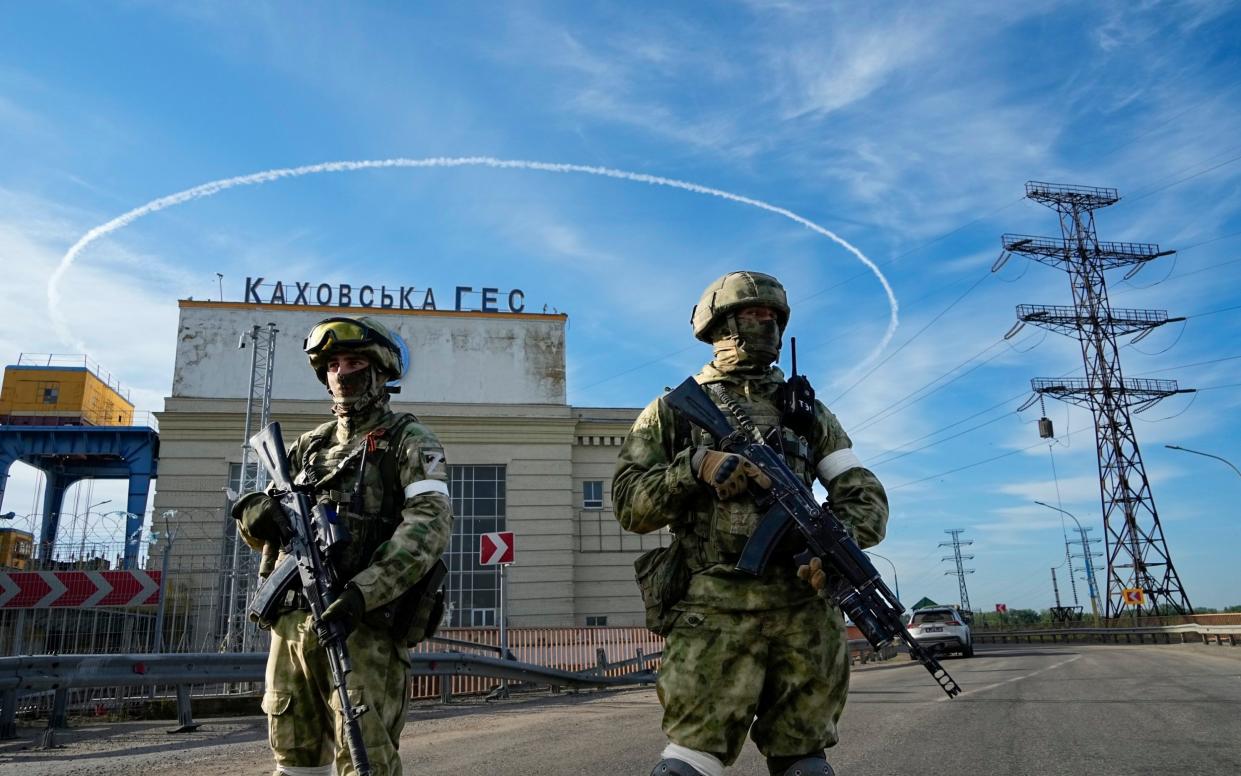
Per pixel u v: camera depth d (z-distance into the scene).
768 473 2.71
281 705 3.08
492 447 32.78
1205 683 12.12
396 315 33.41
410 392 32.78
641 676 16.53
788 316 3.16
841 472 3.04
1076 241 53.97
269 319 32.19
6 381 38.16
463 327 33.81
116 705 10.16
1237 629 32.47
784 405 3.00
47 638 15.62
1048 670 16.08
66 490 38.25
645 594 2.82
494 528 32.22
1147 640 42.47
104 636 16.58
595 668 16.05
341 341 3.31
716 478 2.64
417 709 11.51
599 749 7.01
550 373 34.00
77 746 7.44
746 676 2.65
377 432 3.28
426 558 3.04
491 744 7.48
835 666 2.75
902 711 9.38
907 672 16.73
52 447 33.78
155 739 7.93
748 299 3.00
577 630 17.70
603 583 32.78
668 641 2.75
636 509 2.82
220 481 30.05
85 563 20.06
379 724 2.95
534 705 12.02
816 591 2.71
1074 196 54.25
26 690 7.77
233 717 10.25
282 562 3.13
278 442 3.35
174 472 29.84
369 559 3.12
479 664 12.70
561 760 6.46
